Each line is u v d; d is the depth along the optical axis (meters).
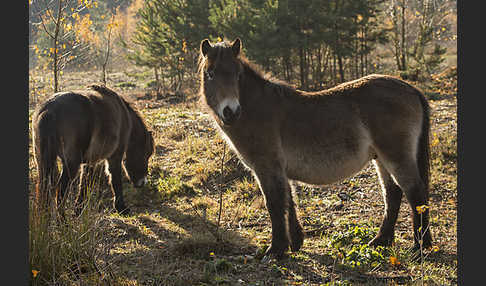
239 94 4.75
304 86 18.61
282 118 4.83
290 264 4.59
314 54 20.52
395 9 19.42
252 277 4.22
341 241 5.13
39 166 5.12
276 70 18.58
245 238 5.41
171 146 9.56
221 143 9.12
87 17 12.85
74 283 3.63
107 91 6.66
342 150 4.80
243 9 17.73
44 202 4.30
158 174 8.24
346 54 18.42
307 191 7.25
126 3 47.59
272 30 16.47
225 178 7.86
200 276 4.14
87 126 5.69
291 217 5.02
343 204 6.68
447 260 4.66
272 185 4.79
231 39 17.58
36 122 5.25
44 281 3.65
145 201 7.37
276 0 16.72
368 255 4.56
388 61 25.11
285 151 4.86
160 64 22.23
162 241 5.32
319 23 17.27
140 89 23.66
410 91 4.93
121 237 5.41
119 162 6.73
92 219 4.32
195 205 6.88
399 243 5.19
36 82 20.30
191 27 20.59
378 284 4.07
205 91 4.73
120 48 36.91
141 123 7.37
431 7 20.42
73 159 5.47
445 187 6.81
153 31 21.50
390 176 5.11
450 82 17.31
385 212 5.16
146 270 4.25
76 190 6.25
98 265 3.99
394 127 4.72
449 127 9.35
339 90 4.99
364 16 18.23
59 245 3.94
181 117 11.85
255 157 4.82
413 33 21.86
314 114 4.82
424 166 4.92
